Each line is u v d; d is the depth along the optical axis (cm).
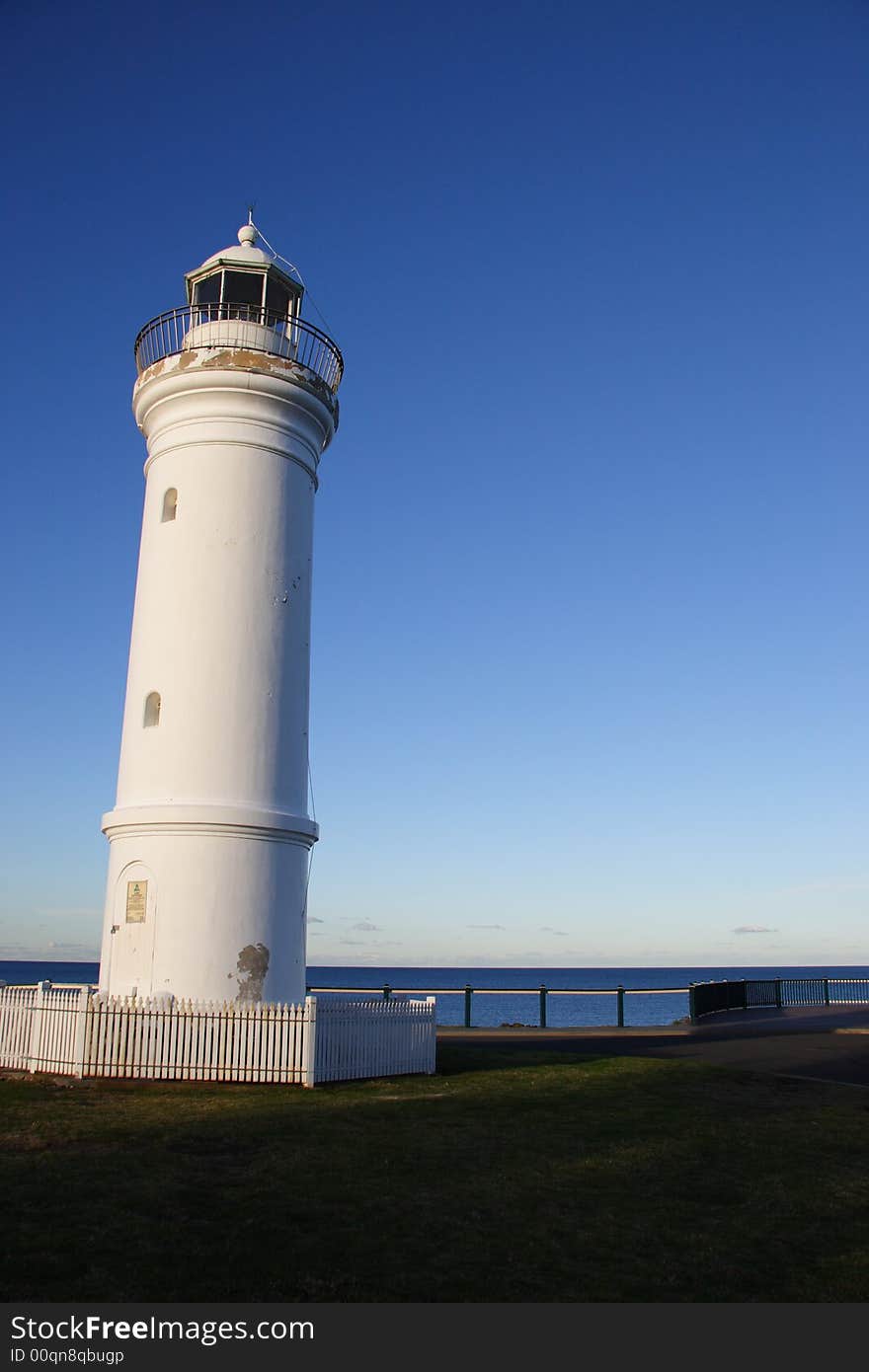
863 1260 812
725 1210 937
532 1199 938
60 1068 1520
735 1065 1956
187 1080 1482
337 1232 822
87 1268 725
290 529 1859
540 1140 1186
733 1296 730
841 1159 1162
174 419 1848
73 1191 900
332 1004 1538
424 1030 1688
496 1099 1448
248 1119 1223
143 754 1725
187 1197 898
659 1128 1284
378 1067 1600
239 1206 877
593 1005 9288
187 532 1789
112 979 1661
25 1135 1111
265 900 1675
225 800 1680
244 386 1806
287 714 1786
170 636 1755
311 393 1870
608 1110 1391
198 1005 1505
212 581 1766
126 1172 970
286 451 1870
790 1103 1536
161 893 1641
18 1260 733
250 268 1944
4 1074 1525
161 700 1733
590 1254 802
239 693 1733
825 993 3819
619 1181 1018
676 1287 743
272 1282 715
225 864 1653
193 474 1816
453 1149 1120
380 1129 1203
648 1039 2467
